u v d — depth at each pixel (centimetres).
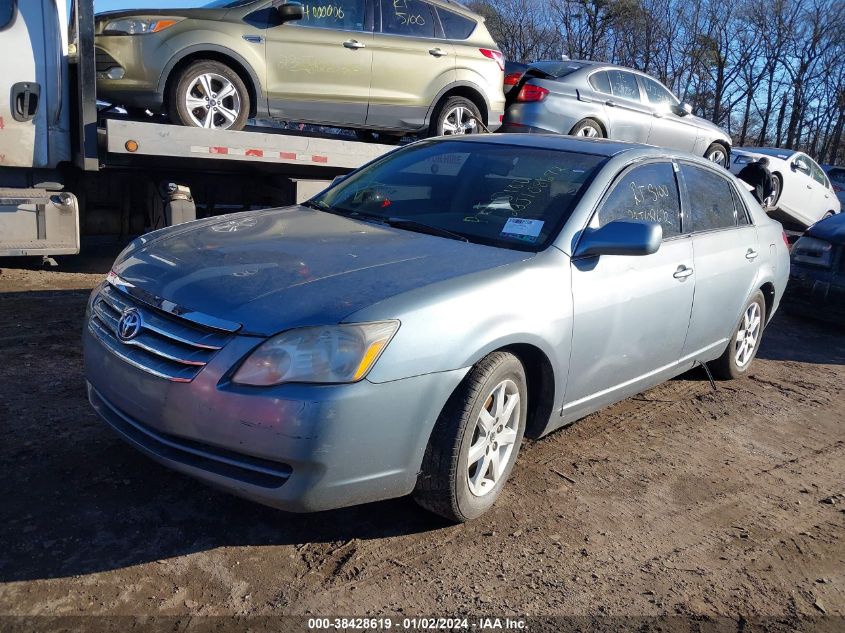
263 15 704
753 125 3472
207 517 325
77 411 411
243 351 277
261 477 281
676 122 1130
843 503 396
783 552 344
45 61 629
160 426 291
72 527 308
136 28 659
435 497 316
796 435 484
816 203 1508
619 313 389
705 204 492
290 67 718
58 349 507
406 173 446
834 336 768
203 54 685
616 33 3275
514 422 346
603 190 397
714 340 511
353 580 294
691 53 3241
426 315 295
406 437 293
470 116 846
